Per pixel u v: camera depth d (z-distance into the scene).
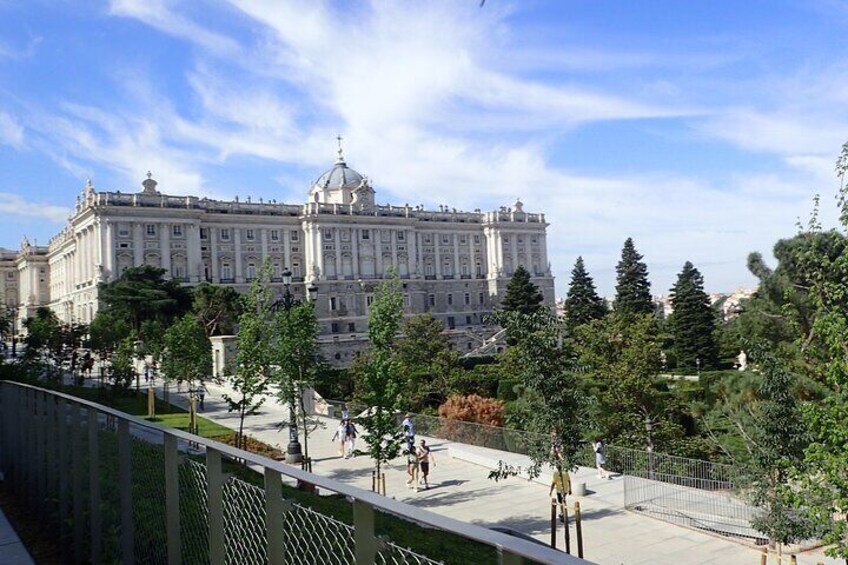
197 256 109.44
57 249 135.12
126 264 102.94
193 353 41.44
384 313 36.25
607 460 29.30
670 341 76.94
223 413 43.09
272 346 29.66
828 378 13.89
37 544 10.55
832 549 13.82
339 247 123.81
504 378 50.38
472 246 144.12
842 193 14.25
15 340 79.12
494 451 31.50
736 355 73.25
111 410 8.10
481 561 6.22
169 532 6.79
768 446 18.73
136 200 103.88
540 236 151.75
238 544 5.76
